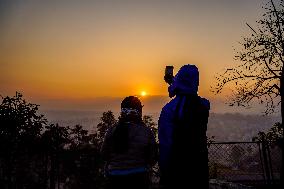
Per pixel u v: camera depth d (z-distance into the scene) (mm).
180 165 2719
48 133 8125
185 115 2783
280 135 14445
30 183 7824
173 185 2725
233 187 8133
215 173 10305
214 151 10289
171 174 2736
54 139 8164
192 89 2939
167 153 2744
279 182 9875
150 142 3691
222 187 8516
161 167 2789
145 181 3654
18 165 7723
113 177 3619
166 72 3240
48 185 8055
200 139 2818
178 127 2756
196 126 2803
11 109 7754
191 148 2744
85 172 8656
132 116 3748
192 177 2723
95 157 8797
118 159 3627
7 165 7492
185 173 2713
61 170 8547
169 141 2750
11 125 7602
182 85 2943
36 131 8016
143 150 3666
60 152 8406
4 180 7395
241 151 10203
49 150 8086
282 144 9609
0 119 7516
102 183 8734
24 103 8023
